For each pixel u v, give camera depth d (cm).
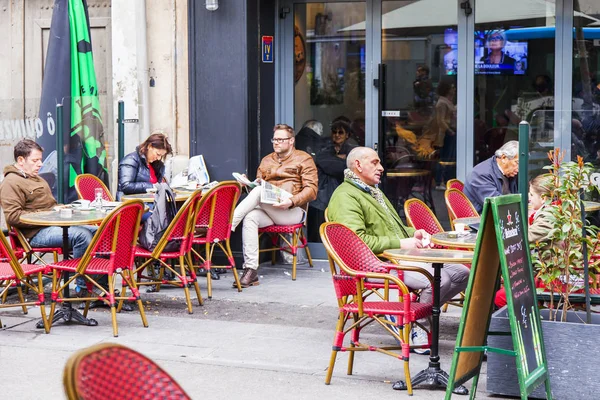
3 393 579
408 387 571
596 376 533
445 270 664
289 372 624
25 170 845
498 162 797
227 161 993
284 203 928
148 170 977
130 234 738
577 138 955
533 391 546
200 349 683
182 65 1035
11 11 1112
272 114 1034
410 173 1005
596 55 945
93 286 862
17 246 852
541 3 955
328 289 909
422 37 993
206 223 871
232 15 981
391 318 721
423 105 998
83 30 1018
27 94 1113
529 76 966
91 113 1027
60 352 675
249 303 847
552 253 555
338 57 1020
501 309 577
